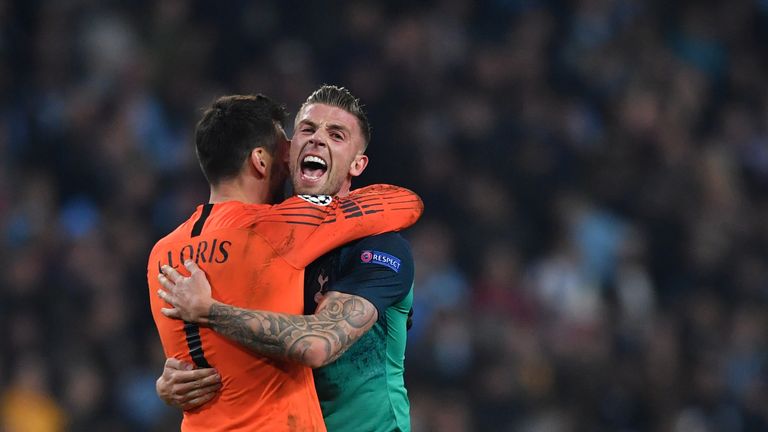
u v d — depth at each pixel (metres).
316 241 15.12
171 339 15.19
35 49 43.78
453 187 41.88
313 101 16.52
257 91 42.75
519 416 37.28
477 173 42.97
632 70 48.91
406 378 36.94
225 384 14.90
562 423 37.75
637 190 44.66
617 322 41.38
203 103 42.97
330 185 16.28
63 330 36.62
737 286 44.41
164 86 42.97
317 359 14.42
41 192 39.78
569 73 47.16
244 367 14.80
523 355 38.44
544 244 42.34
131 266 38.25
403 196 16.08
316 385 15.61
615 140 45.94
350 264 15.48
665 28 52.00
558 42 47.94
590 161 44.84
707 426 40.50
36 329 36.62
